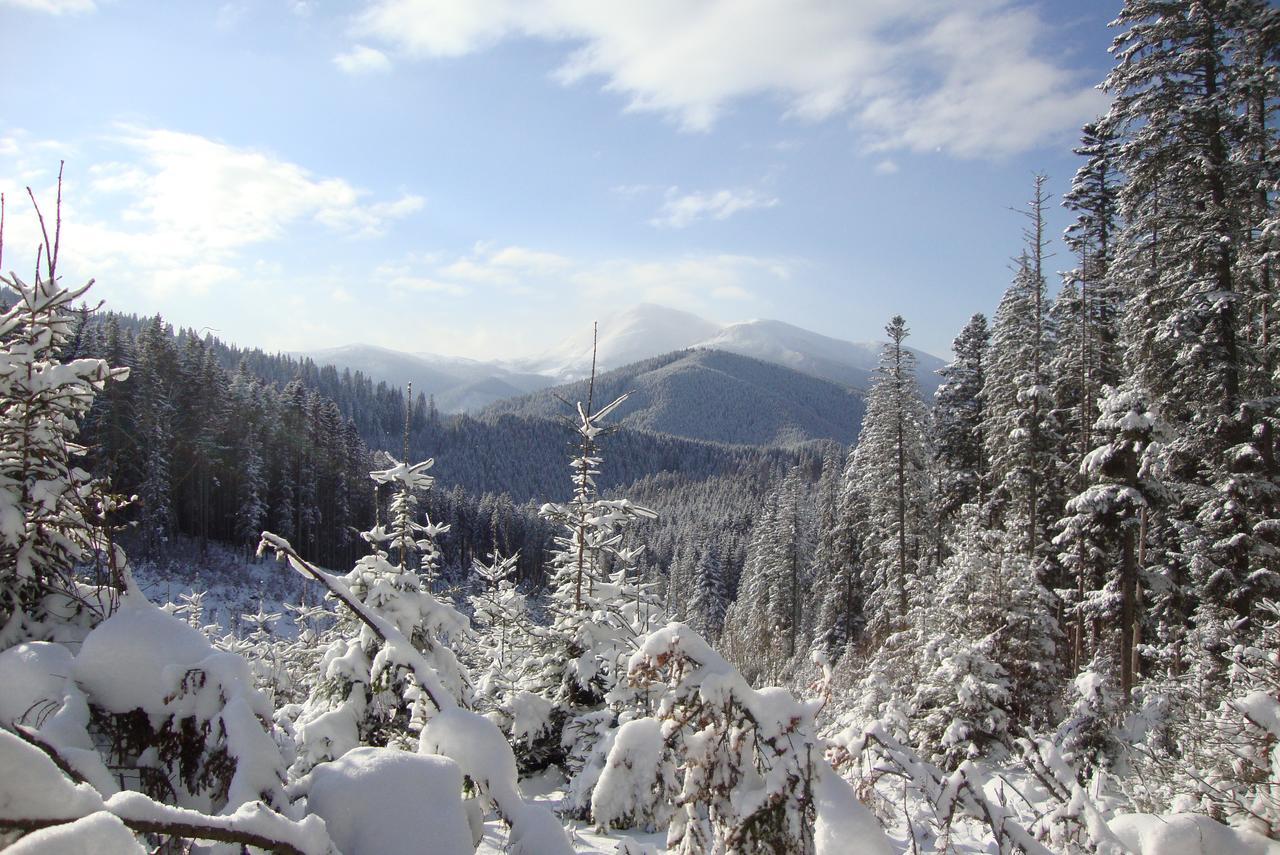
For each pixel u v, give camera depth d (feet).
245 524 163.32
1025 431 89.30
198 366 156.46
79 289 14.99
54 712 10.44
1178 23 57.31
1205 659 40.06
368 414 603.26
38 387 14.02
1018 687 56.44
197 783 10.11
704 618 223.10
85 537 15.16
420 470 30.48
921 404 112.27
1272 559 54.60
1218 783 19.26
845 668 80.07
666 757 11.69
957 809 11.99
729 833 10.84
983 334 122.62
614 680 35.40
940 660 59.06
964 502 116.47
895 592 106.42
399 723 20.43
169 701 10.59
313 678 32.50
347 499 209.56
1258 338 64.90
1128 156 61.26
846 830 9.89
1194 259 59.82
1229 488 56.08
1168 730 36.19
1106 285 86.33
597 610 40.09
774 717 11.23
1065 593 66.85
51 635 13.93
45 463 14.46
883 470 112.47
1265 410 56.49
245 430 168.14
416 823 8.82
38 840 5.77
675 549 322.55
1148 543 70.23
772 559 186.60
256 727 9.83
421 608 26.78
